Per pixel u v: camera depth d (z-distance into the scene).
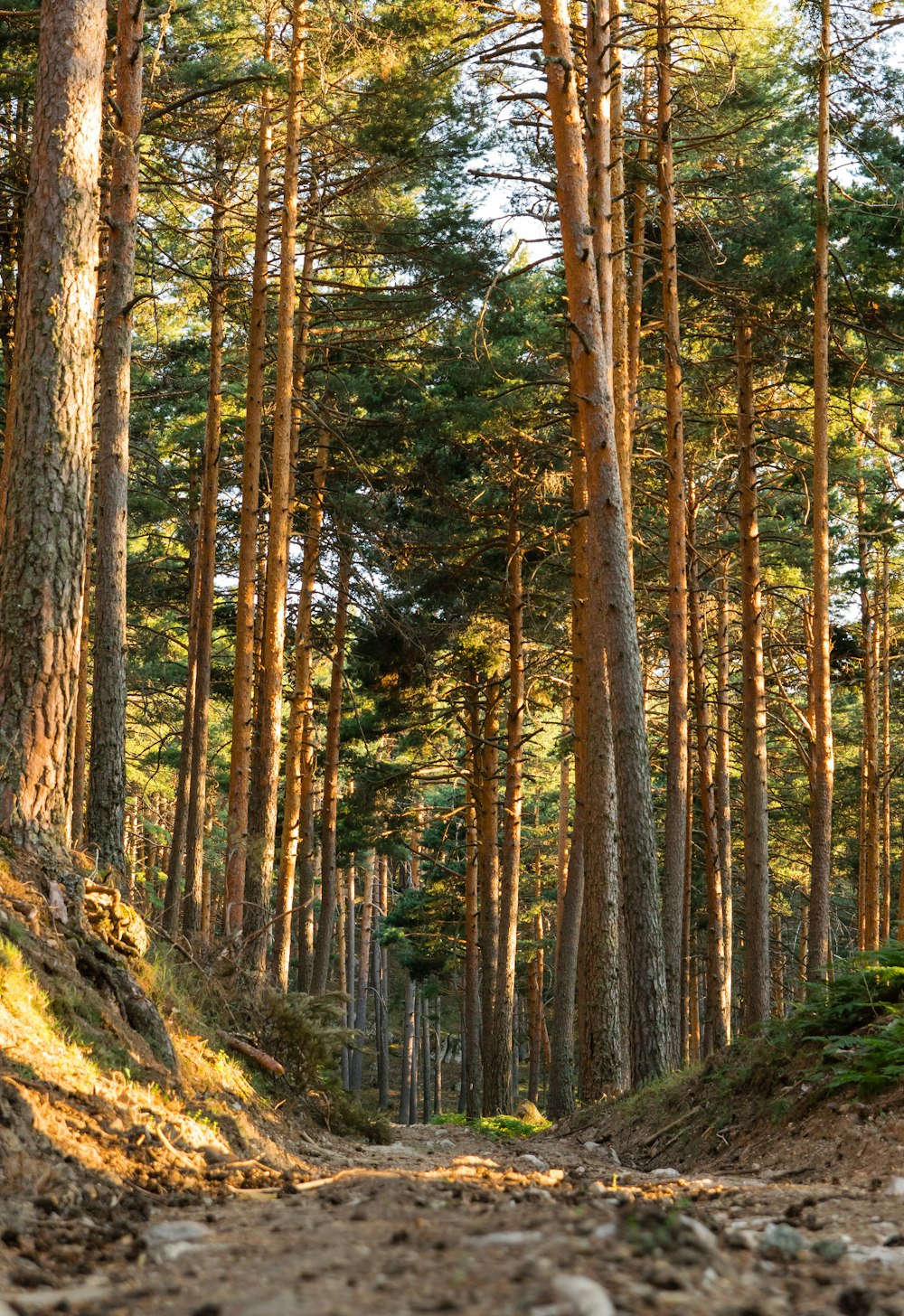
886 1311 3.48
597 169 16.34
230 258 21.39
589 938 16.81
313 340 22.66
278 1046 11.81
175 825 22.84
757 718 19.94
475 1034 30.02
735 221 19.36
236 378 24.70
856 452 23.12
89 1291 3.79
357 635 28.06
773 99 18.14
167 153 18.66
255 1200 5.98
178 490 24.70
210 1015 11.15
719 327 21.92
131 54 13.80
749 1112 10.23
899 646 31.20
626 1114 13.47
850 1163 7.84
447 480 23.22
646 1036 14.22
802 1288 3.76
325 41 17.31
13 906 8.21
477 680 27.97
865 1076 8.63
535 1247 3.79
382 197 19.52
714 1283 3.53
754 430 21.73
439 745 34.09
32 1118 5.94
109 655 13.09
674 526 18.97
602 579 14.39
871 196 19.78
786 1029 10.54
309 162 19.83
